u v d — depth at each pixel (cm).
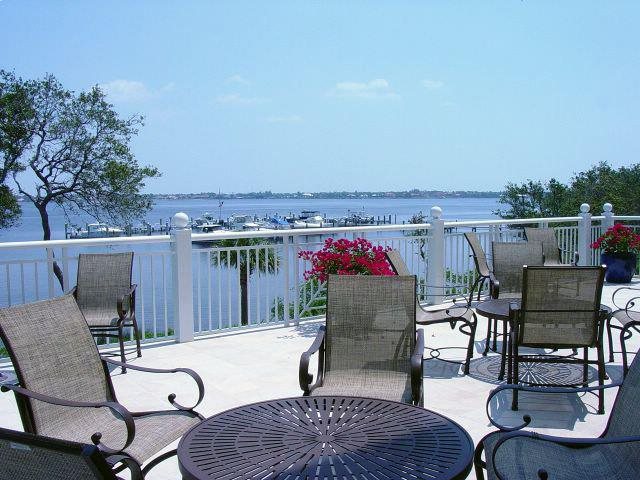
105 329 493
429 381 459
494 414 387
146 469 264
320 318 687
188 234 581
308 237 722
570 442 215
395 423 241
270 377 471
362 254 612
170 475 312
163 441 264
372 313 365
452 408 398
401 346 359
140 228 1612
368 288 369
